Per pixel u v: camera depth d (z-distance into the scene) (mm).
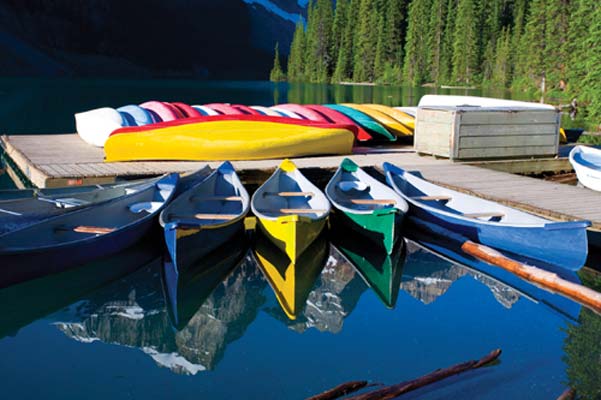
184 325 6453
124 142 11422
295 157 12422
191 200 9312
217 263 8430
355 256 8805
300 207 9789
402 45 75500
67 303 7020
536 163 12664
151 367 5535
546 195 9375
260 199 9344
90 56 103875
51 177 9836
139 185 9828
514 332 6238
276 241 8156
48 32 98750
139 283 7625
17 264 6930
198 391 5125
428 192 9992
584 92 28594
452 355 5766
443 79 68000
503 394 4918
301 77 90000
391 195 9492
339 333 6246
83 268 7848
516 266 7711
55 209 8688
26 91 45625
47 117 25562
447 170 11391
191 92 49969
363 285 7617
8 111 28328
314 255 8820
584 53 31719
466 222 8570
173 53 121438
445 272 8016
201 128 12062
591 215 8117
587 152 12008
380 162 12117
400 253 8812
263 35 163000
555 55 43688
